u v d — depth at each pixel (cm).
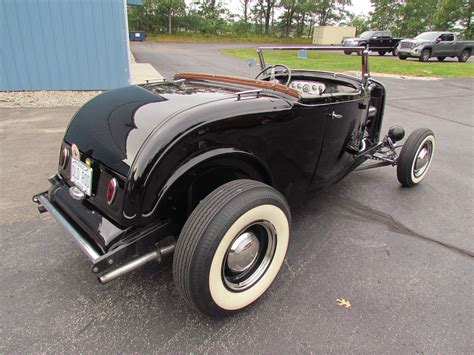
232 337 193
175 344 188
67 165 234
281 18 5509
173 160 179
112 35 827
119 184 180
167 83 283
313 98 241
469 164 470
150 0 4562
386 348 187
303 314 210
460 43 2027
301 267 252
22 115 651
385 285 236
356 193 373
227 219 174
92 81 852
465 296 227
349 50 325
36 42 789
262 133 214
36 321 200
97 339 190
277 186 246
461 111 811
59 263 249
